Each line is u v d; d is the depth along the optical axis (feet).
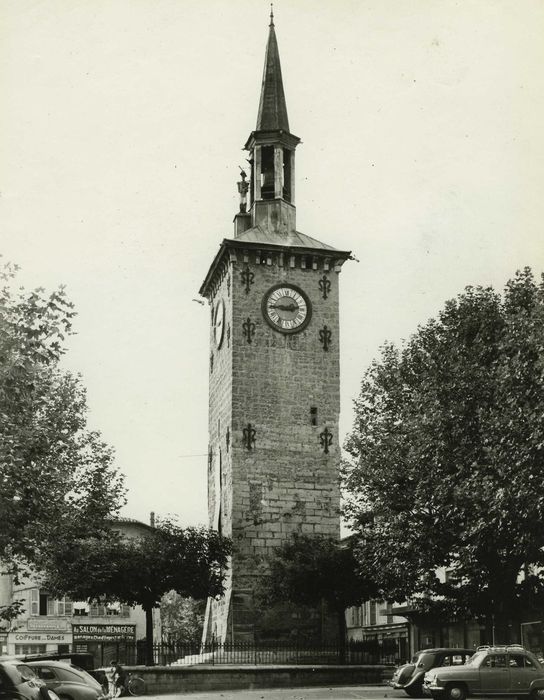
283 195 226.79
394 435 158.40
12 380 116.57
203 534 196.13
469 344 150.71
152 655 182.19
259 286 215.72
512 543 135.64
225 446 212.64
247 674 160.35
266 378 211.82
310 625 201.05
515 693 117.39
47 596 270.05
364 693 141.49
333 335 216.95
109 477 166.40
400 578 150.92
